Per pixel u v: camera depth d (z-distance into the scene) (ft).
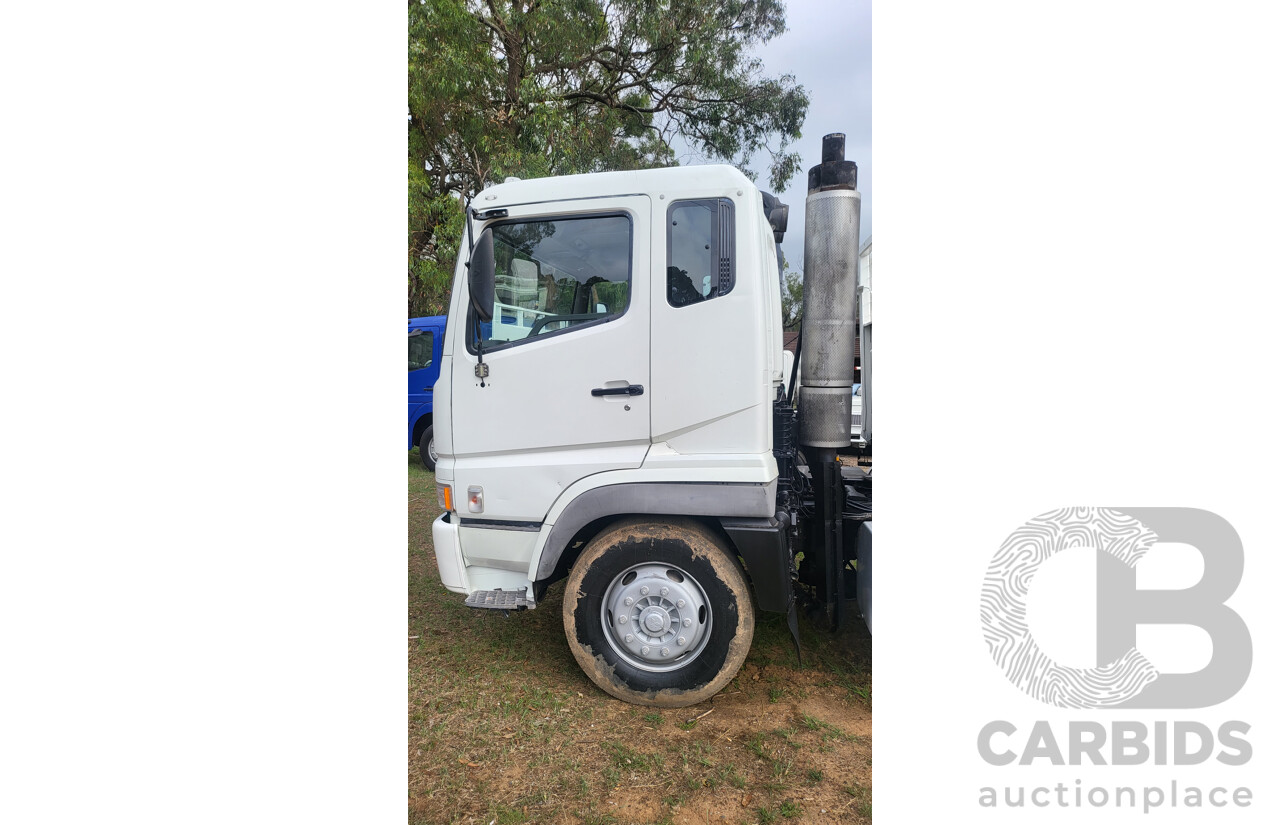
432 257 32.48
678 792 7.24
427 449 25.54
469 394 9.11
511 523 9.05
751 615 8.40
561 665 10.02
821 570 10.36
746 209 8.30
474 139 30.73
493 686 9.37
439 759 7.79
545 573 8.85
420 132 31.48
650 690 8.67
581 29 32.50
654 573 8.70
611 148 36.58
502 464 9.00
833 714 8.75
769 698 9.11
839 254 9.90
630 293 8.54
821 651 10.52
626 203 8.57
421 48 27.48
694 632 8.54
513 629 11.39
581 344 8.64
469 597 9.17
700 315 8.32
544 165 29.84
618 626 8.79
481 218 8.99
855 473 10.99
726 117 37.60
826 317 9.98
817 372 10.06
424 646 10.69
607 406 8.58
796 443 10.91
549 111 29.94
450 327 9.25
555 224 8.86
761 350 8.23
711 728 8.38
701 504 8.33
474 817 6.89
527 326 8.96
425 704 8.91
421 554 15.96
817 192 10.07
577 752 7.90
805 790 7.26
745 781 7.39
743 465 8.24
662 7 34.73
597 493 8.58
